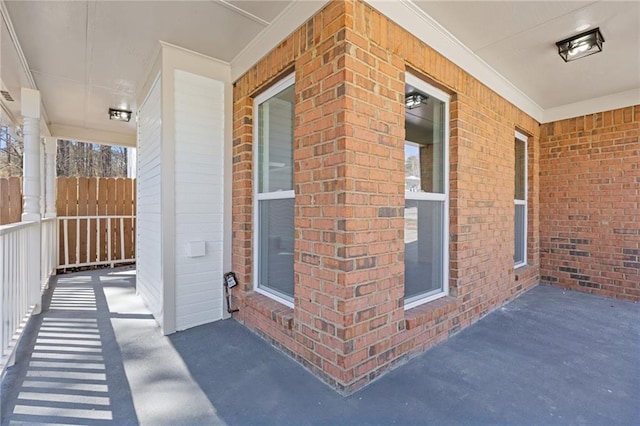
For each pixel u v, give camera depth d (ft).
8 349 7.87
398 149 8.00
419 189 9.78
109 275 18.12
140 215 13.99
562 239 15.37
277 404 6.44
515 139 14.75
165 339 9.41
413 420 6.00
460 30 9.11
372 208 7.35
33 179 11.64
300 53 8.04
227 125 11.19
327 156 7.21
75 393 6.71
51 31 9.08
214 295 10.92
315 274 7.55
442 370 7.79
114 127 18.94
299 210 8.06
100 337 9.54
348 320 6.84
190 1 7.80
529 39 9.57
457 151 10.19
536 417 6.09
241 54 10.49
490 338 9.63
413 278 9.41
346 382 6.79
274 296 9.82
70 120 17.49
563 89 13.34
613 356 8.50
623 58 10.62
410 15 8.19
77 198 19.74
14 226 8.60
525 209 15.65
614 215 13.91
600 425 5.87
